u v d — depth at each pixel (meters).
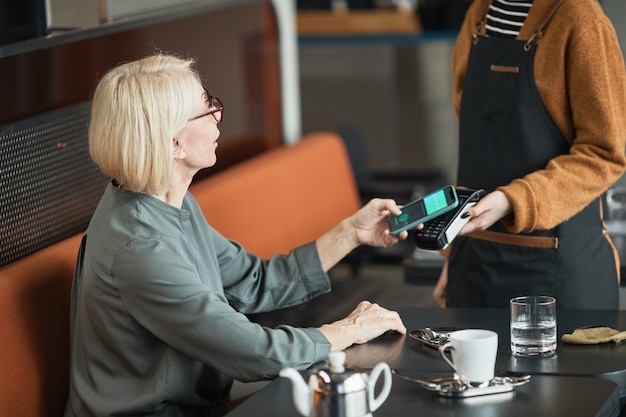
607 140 2.79
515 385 2.13
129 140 2.43
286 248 4.33
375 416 2.01
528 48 2.87
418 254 3.71
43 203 3.20
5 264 3.01
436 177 6.08
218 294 2.46
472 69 3.03
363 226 2.85
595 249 2.98
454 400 2.08
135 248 2.43
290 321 3.76
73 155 3.36
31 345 2.76
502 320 2.67
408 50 7.23
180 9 4.04
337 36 7.33
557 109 2.87
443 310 2.79
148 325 2.44
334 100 7.41
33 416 2.75
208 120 2.56
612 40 2.80
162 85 2.46
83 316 2.56
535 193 2.74
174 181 2.57
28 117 3.23
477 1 3.11
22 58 3.23
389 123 7.37
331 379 1.94
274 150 4.84
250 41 4.93
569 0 2.80
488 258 3.00
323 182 4.86
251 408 2.11
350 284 4.43
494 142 2.97
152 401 2.47
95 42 3.68
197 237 2.65
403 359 2.38
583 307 2.95
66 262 2.97
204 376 2.59
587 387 2.12
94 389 2.55
